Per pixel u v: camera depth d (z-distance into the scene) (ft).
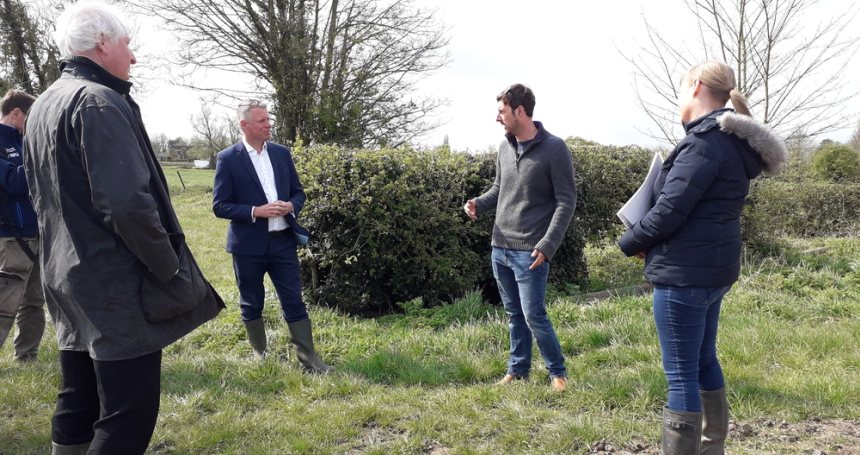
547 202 12.89
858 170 44.29
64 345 8.00
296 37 59.00
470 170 21.95
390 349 16.34
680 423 8.89
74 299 7.60
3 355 16.48
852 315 19.45
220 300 8.96
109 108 7.39
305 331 15.81
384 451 11.06
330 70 60.34
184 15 56.03
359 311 21.62
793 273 24.81
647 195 9.37
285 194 16.03
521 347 14.05
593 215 26.48
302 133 59.82
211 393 13.71
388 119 60.34
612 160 27.12
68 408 8.64
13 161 14.87
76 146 7.41
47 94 7.95
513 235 13.08
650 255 9.11
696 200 8.46
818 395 12.84
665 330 9.02
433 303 21.67
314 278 21.42
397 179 20.13
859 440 11.27
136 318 7.69
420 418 12.29
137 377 7.84
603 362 15.46
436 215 20.57
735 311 19.88
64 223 7.61
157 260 7.59
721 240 8.66
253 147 15.94
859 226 38.45
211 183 99.50
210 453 11.23
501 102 12.79
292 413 12.86
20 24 73.10
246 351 17.17
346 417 12.37
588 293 23.98
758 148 8.52
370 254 20.44
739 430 11.71
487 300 23.30
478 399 13.17
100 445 7.69
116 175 7.19
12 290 15.02
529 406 12.69
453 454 10.92
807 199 37.81
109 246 7.55
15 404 13.12
